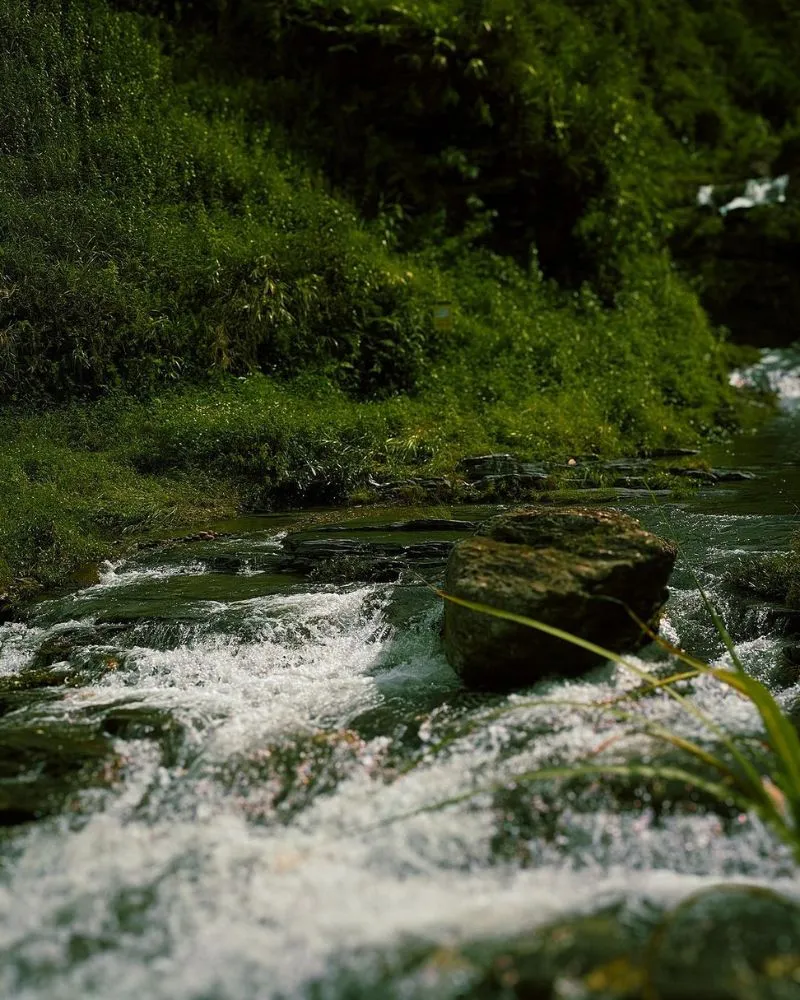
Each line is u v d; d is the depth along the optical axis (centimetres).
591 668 465
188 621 551
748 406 1338
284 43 1377
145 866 334
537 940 270
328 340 1105
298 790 387
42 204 1045
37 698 487
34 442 876
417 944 273
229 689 495
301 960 272
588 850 332
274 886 316
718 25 2145
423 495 852
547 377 1170
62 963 282
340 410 997
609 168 1452
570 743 398
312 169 1330
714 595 550
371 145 1381
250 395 996
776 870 314
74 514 756
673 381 1262
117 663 527
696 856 325
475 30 1369
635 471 931
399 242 1331
